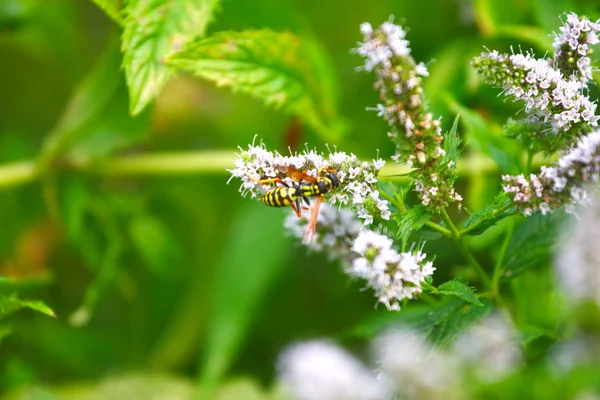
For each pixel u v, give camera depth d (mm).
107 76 461
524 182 352
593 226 359
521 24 473
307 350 401
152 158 488
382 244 350
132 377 481
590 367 372
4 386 472
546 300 407
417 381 361
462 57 477
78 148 472
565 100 355
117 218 495
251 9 479
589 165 345
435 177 356
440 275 470
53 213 478
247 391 469
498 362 375
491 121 460
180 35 413
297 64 439
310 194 358
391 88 349
